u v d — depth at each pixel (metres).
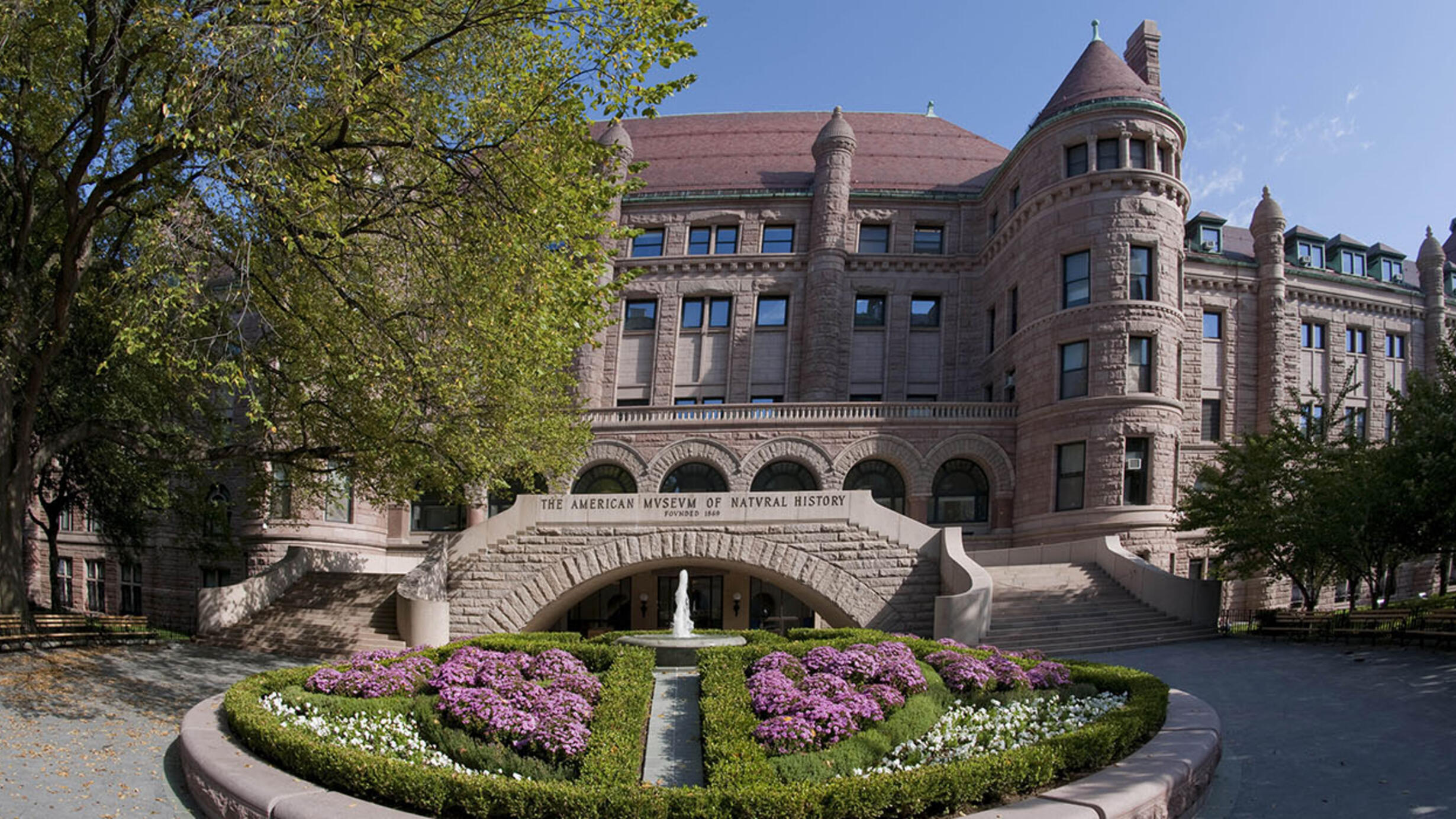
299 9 12.94
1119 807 7.47
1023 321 34.25
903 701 10.76
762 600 33.84
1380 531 20.88
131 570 41.19
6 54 15.32
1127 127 32.31
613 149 15.95
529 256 15.05
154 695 15.17
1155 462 30.22
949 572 22.97
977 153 45.94
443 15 14.85
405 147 14.91
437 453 20.67
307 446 20.64
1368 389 42.41
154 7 13.36
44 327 17.25
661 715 11.18
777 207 41.00
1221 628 24.11
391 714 10.48
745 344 39.94
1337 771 9.95
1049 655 20.70
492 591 25.22
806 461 34.59
